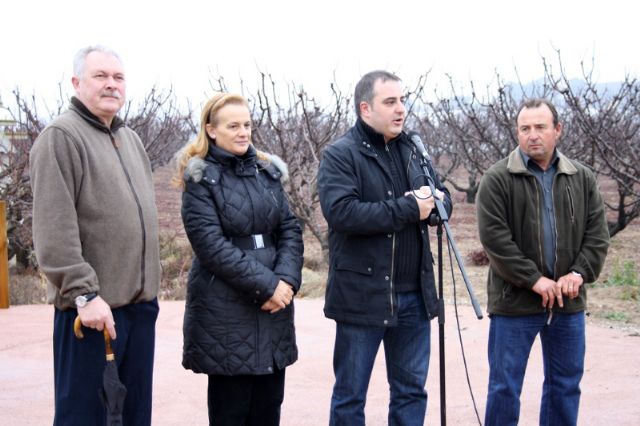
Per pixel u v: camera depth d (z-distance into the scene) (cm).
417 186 342
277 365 324
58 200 285
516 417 358
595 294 834
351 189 328
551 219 350
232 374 316
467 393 485
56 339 303
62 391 299
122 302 302
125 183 307
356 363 339
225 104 323
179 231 1336
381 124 334
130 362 313
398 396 351
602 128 1048
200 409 457
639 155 1070
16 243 1080
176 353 584
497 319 359
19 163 1043
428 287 344
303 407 462
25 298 851
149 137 1438
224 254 309
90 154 296
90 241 296
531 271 343
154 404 466
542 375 515
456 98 1261
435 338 620
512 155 355
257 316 320
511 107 1280
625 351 570
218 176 320
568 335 356
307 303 790
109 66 301
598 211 356
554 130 346
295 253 333
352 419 341
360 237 333
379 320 331
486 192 352
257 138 1105
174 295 895
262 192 328
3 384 502
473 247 1280
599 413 439
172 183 328
